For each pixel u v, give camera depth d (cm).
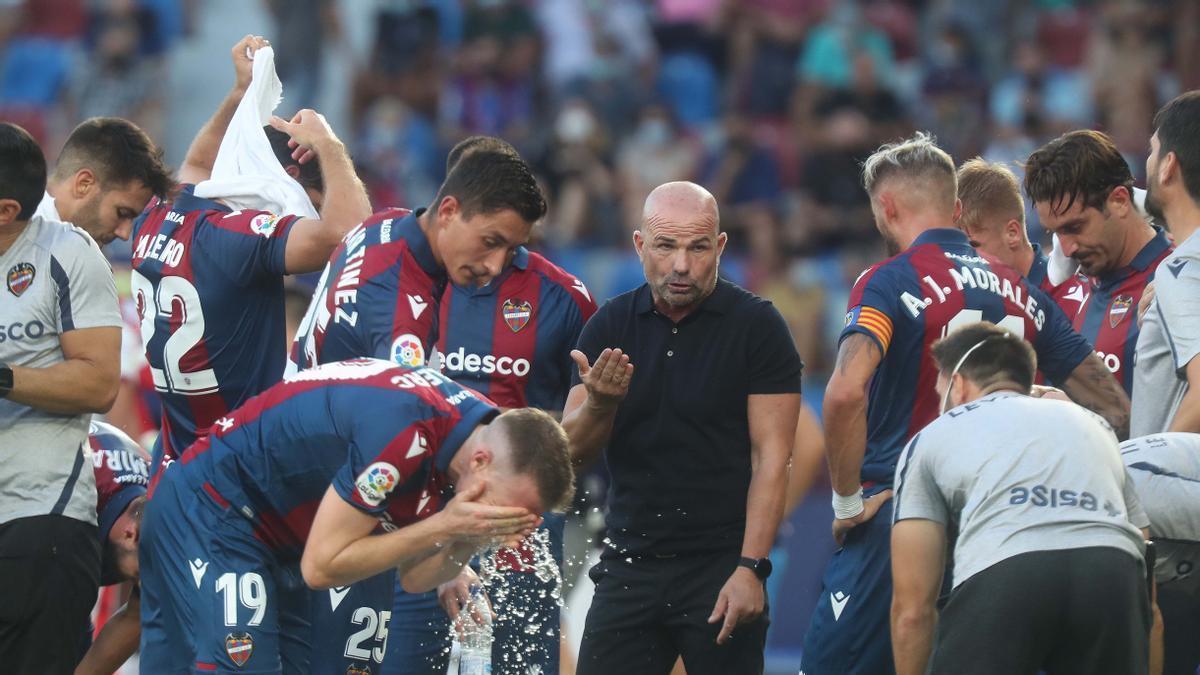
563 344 2125
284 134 2025
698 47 5147
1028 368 1681
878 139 4769
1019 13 5250
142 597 1742
